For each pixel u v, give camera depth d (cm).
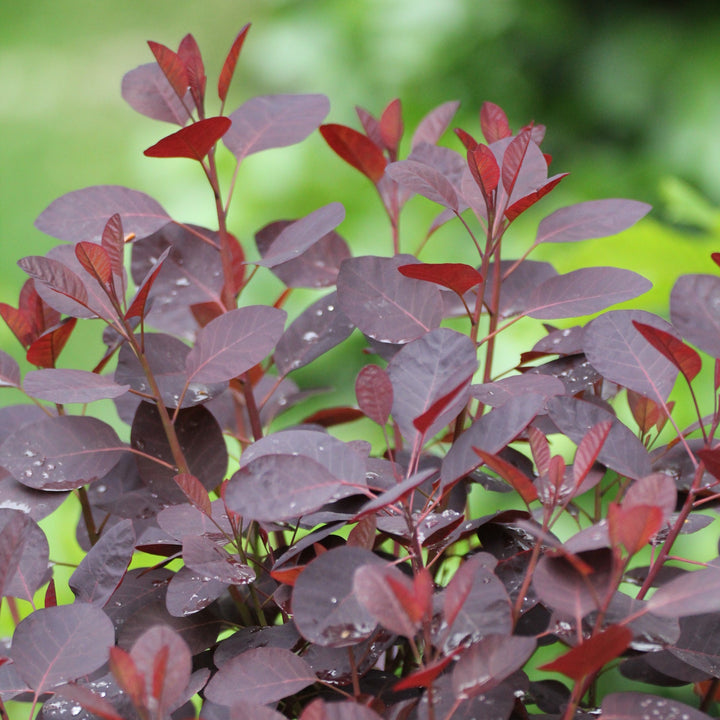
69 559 227
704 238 265
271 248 191
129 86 194
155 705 172
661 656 184
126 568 182
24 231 595
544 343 189
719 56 430
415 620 171
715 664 180
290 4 498
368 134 201
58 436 186
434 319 187
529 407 178
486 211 188
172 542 183
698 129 422
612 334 185
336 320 194
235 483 176
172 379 190
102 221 191
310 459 177
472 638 175
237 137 195
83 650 178
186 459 189
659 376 183
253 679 177
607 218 191
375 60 465
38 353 191
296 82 483
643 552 270
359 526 178
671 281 256
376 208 398
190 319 203
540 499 177
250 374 198
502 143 191
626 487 189
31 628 178
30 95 773
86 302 184
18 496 185
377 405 180
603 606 173
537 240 192
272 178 412
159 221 192
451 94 463
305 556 183
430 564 183
